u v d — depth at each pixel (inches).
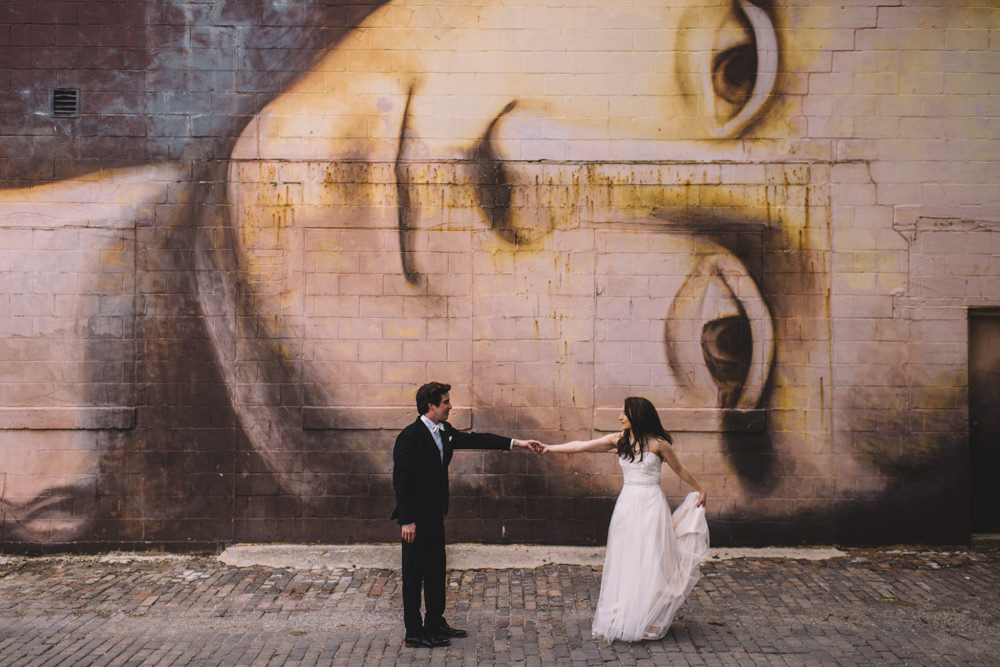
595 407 284.0
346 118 285.0
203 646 198.1
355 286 284.7
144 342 282.5
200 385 282.7
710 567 262.7
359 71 285.0
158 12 284.0
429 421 203.3
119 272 282.5
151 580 252.2
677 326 283.7
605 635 198.5
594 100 285.0
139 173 282.8
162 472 282.4
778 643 198.2
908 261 283.7
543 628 209.9
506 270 284.8
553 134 285.0
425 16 285.4
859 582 247.3
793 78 284.0
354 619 217.6
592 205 284.5
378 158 285.0
